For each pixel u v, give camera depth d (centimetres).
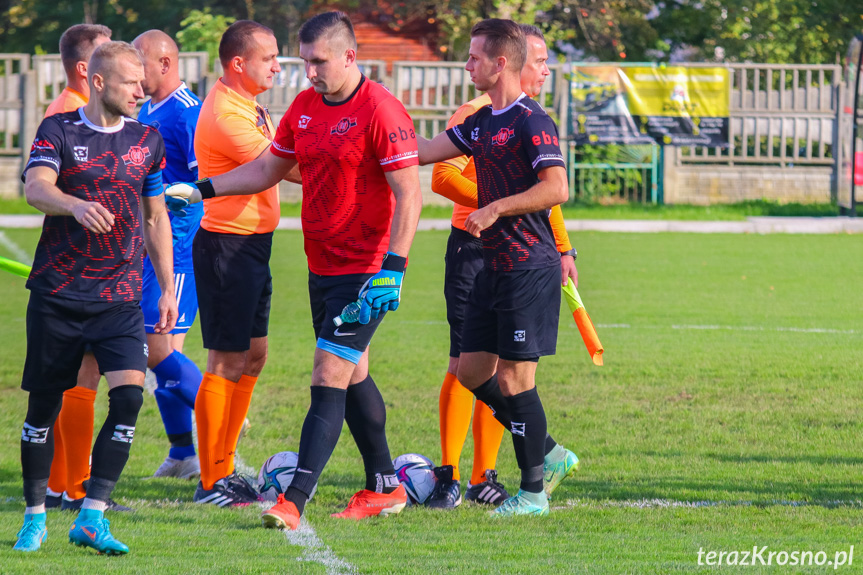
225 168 1792
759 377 2905
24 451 1402
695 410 2503
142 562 1315
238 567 1287
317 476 1541
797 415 2441
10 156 8550
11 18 11119
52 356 1414
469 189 1770
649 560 1335
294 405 2583
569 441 2198
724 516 1609
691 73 8325
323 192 1591
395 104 1570
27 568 1273
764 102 8525
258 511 1678
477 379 1689
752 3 10794
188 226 2012
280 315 4112
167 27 11031
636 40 10875
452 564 1306
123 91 1402
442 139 1728
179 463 1984
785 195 8594
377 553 1383
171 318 1543
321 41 1526
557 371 3011
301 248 6128
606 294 4644
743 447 2138
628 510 1664
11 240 5991
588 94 8331
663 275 5241
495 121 1636
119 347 1436
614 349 3372
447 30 10144
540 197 1542
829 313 4138
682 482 1856
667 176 8575
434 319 4044
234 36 1777
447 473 1786
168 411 1973
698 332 3700
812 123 8538
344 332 1553
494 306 1630
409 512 1692
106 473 1386
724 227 7350
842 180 7875
